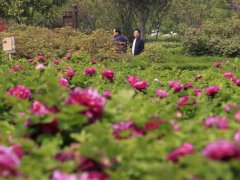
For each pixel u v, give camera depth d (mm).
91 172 4133
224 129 4531
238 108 6832
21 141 4520
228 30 37062
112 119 4867
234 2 70312
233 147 3830
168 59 27266
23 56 21016
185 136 4504
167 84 9508
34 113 4770
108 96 6547
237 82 9727
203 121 5301
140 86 7797
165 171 3795
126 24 51188
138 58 22922
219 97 7832
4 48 15750
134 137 4508
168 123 4742
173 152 4168
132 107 5168
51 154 4328
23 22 44469
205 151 3916
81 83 9188
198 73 11766
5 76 7344
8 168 3920
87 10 57938
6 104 6293
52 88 6023
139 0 49000
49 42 22766
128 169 4105
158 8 51406
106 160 4156
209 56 32906
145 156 4176
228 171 3717
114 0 51156
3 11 44125
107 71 9430
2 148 4164
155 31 66000
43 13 45812
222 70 14336
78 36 24281
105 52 21344
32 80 7262
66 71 10469
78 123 4719
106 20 56000
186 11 68438
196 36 34906
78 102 4742
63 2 48844
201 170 3764
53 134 4789
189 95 8156
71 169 4113
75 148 4414
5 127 5488
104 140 4238
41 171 4109
